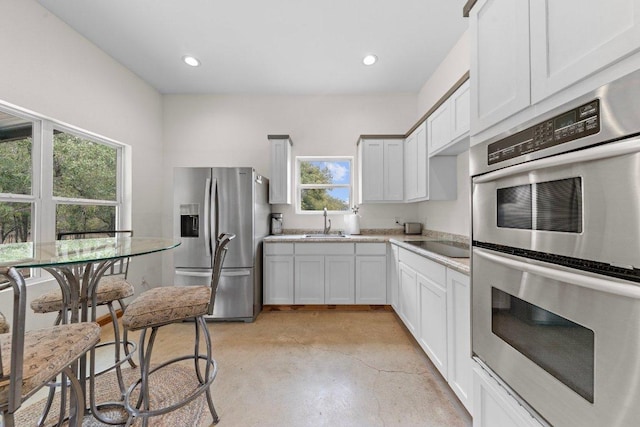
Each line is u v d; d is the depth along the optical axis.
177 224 2.79
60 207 2.38
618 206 0.54
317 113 3.63
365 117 3.61
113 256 1.08
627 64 0.53
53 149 2.30
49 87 2.16
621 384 0.53
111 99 2.77
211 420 1.45
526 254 0.79
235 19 2.23
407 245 2.33
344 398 1.61
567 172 0.65
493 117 0.96
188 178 2.79
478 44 1.05
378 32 2.38
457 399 1.59
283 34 2.41
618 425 0.53
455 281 1.47
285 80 3.24
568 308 0.65
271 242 3.04
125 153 3.05
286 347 2.22
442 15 2.19
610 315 0.55
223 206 2.77
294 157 3.64
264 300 3.04
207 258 2.77
